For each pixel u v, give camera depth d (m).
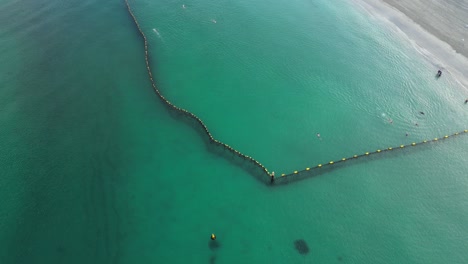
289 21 74.31
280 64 62.59
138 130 49.97
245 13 76.44
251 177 44.41
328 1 81.56
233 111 53.28
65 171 44.41
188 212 40.84
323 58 64.19
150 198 42.00
